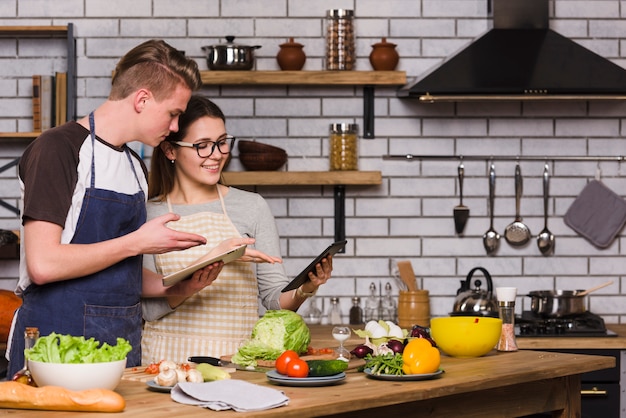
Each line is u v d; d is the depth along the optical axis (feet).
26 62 16.71
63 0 16.70
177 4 16.78
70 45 16.11
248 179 15.94
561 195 17.16
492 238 17.01
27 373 7.62
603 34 17.24
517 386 9.73
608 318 17.16
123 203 9.10
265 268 11.28
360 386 8.27
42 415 6.77
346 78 16.16
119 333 9.12
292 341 9.43
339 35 16.35
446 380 8.65
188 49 16.80
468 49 15.93
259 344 9.27
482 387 8.73
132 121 9.07
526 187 17.13
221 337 10.87
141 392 7.79
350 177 16.08
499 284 17.08
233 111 16.80
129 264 9.19
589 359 10.21
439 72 15.42
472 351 10.27
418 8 17.06
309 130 16.89
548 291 16.25
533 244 17.12
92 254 8.41
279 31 16.90
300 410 7.13
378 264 16.97
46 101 16.06
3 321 14.87
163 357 10.91
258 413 6.89
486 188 17.10
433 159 17.02
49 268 8.31
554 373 9.57
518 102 17.12
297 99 16.89
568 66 15.61
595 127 17.21
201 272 9.73
